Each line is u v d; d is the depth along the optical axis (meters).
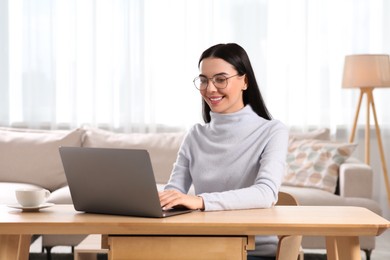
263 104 2.89
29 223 2.17
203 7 6.70
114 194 2.29
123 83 6.72
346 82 6.13
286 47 6.68
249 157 2.78
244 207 2.47
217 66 2.73
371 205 4.94
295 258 2.60
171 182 2.93
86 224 2.17
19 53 6.68
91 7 6.68
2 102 6.67
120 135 5.66
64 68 6.70
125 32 6.69
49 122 6.72
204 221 2.17
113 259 2.19
